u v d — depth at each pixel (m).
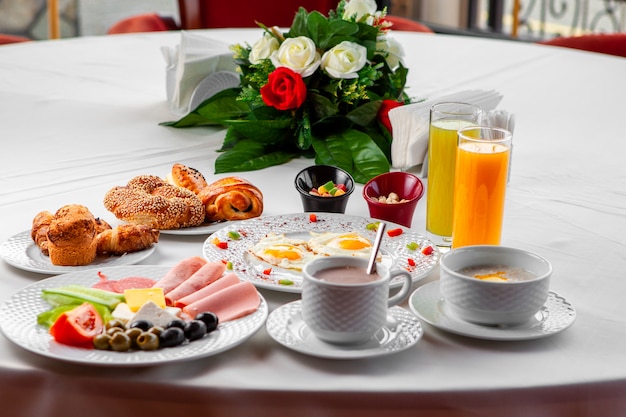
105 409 0.89
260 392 0.86
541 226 1.34
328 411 0.86
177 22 3.43
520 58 2.58
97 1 5.00
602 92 2.23
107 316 0.96
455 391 0.86
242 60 1.78
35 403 0.90
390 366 0.91
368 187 1.34
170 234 1.28
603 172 1.63
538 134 1.88
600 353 0.95
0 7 4.77
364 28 1.71
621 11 3.90
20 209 1.38
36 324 0.96
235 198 1.30
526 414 0.87
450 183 1.25
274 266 1.14
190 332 0.92
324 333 0.92
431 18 4.71
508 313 0.95
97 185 1.51
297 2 3.15
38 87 2.21
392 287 1.08
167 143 1.79
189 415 0.88
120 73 2.39
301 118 1.66
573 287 1.13
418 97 2.12
